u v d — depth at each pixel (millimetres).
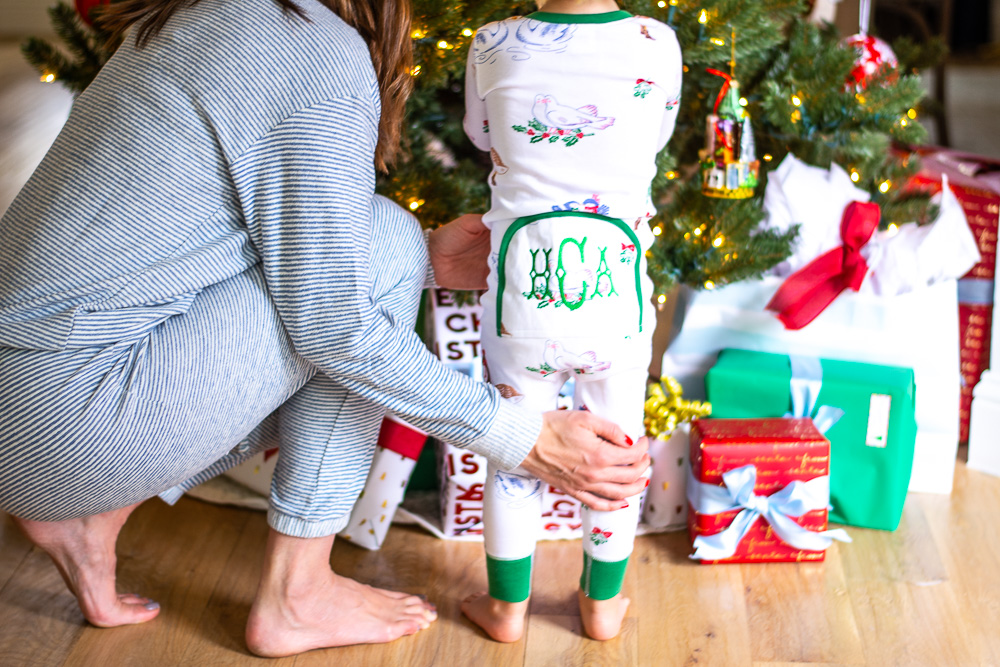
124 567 1417
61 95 3889
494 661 1237
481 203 1543
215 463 1230
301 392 1155
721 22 1459
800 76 1627
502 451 1129
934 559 1442
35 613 1312
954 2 5238
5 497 1003
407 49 1117
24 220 989
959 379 1562
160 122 964
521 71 1158
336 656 1244
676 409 1459
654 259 1502
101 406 965
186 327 1013
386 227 1159
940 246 1526
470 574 1422
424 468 1618
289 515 1161
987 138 3459
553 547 1487
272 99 976
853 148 1603
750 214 1499
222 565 1433
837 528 1526
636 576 1413
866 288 1541
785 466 1389
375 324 1043
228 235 1028
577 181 1158
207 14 988
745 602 1351
